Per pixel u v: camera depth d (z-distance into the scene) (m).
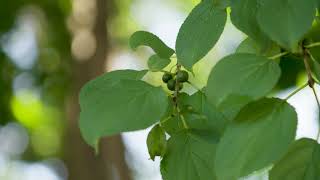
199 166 0.76
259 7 0.70
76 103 3.02
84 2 3.09
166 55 0.79
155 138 0.76
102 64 3.02
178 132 0.77
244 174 0.68
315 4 0.68
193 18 0.75
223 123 0.76
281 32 0.67
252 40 0.78
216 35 0.73
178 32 0.75
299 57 0.75
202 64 3.02
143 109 0.70
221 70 0.70
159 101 0.70
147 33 0.79
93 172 2.95
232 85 0.69
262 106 0.70
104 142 2.94
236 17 0.72
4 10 3.51
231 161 0.69
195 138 0.77
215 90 0.69
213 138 0.76
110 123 0.69
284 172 0.72
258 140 0.69
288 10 0.68
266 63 0.69
